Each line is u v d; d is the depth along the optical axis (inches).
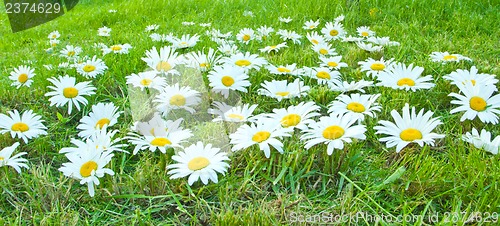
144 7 70.2
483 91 35.9
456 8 58.3
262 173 33.8
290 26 56.4
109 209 32.4
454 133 36.8
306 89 38.8
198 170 31.8
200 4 69.8
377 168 34.0
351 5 59.6
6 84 43.3
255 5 66.9
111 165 33.7
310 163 33.4
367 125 36.9
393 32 53.0
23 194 33.3
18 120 36.0
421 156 33.7
